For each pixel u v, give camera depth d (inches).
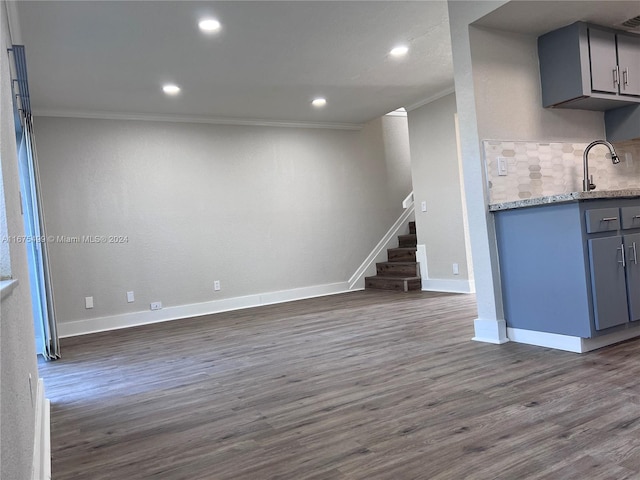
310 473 60.7
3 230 52.3
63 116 192.9
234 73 166.1
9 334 42.6
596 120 140.0
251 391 97.0
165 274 210.7
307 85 185.6
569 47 120.3
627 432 64.4
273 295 235.0
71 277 192.1
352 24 134.7
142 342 161.3
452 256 217.2
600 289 100.7
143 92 178.4
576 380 86.1
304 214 246.2
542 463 58.2
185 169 216.7
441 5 126.7
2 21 78.5
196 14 121.6
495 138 120.0
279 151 240.5
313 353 124.5
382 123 272.2
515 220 114.5
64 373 125.4
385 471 59.6
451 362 104.7
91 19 119.6
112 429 82.0
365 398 86.7
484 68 118.8
